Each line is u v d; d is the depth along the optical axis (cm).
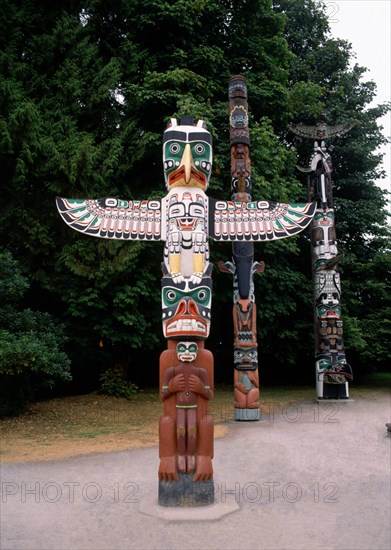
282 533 503
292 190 1638
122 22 1566
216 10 1622
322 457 774
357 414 1160
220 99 1669
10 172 1275
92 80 1411
